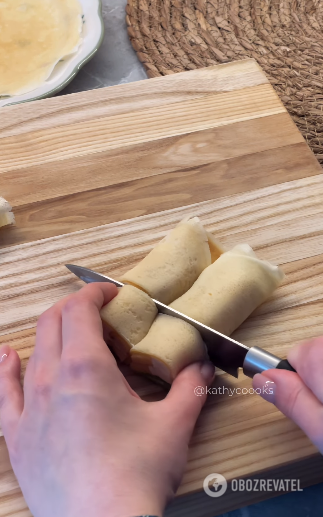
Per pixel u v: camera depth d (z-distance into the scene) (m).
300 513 0.36
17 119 0.47
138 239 0.41
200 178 0.44
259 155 0.45
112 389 0.28
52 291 0.39
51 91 0.52
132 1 0.62
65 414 0.27
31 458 0.27
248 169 0.44
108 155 0.45
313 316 0.37
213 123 0.47
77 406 0.27
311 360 0.27
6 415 0.30
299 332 0.37
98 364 0.28
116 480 0.25
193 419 0.29
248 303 0.36
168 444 0.28
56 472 0.26
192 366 0.32
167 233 0.42
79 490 0.25
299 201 0.43
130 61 0.61
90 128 0.47
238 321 0.36
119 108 0.47
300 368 0.28
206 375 0.32
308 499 0.36
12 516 0.31
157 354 0.32
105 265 0.40
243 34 0.58
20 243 0.41
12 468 0.31
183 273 0.36
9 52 0.56
